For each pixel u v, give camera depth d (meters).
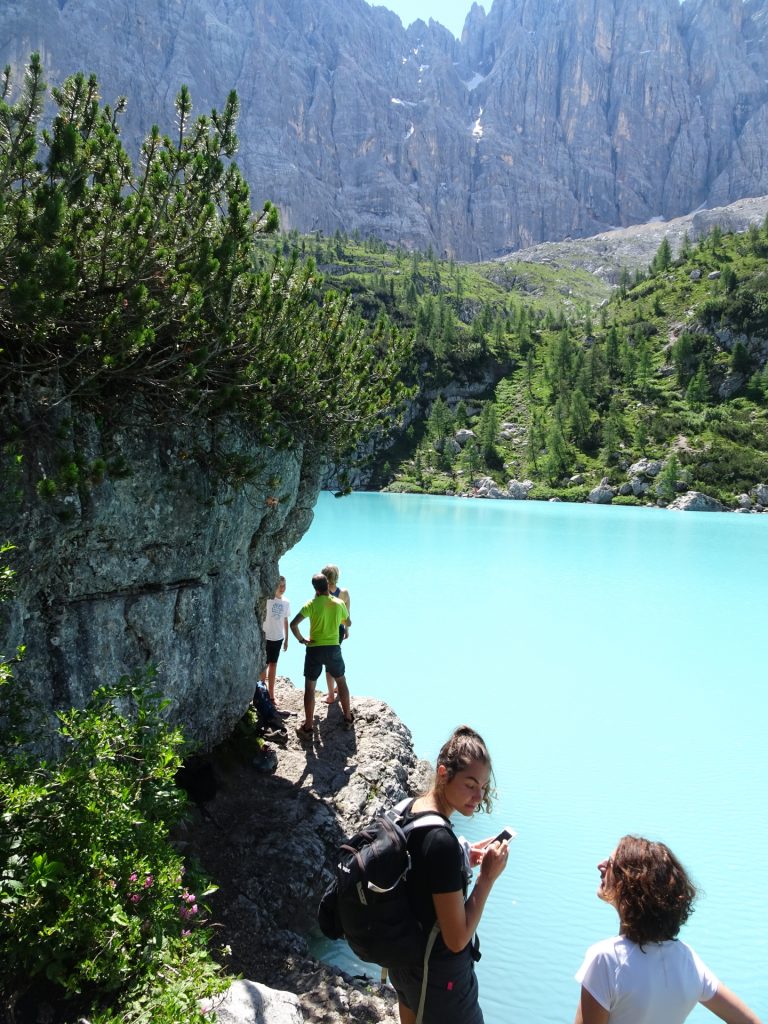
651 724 10.91
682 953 2.70
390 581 22.81
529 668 13.78
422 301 141.75
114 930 3.60
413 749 9.31
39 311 4.62
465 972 3.03
